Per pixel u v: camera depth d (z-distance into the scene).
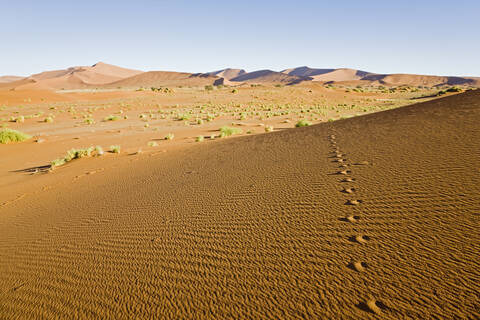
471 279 1.92
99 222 4.42
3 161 13.75
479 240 2.29
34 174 10.45
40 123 28.20
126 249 3.26
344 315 1.83
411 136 6.16
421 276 2.03
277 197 4.14
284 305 2.00
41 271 3.15
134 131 22.11
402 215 2.91
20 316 2.41
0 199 7.38
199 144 12.78
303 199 3.86
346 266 2.29
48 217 5.22
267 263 2.51
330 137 8.28
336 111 37.62
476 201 2.88
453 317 1.68
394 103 51.97
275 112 34.44
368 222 2.91
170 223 3.82
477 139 4.91
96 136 20.12
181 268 2.66
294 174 5.20
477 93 9.45
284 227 3.13
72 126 26.33
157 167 8.53
